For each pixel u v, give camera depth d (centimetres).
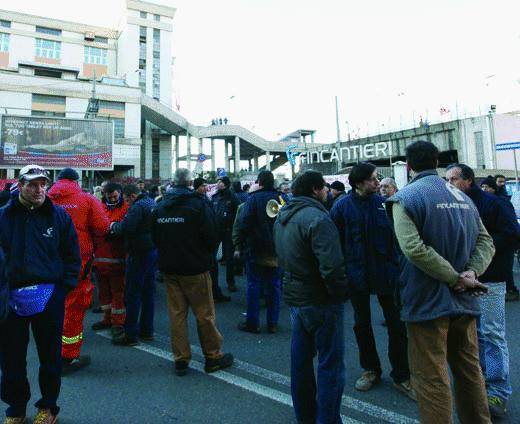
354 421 287
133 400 321
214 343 375
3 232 283
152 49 5919
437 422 217
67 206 391
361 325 345
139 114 4400
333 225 268
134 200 458
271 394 329
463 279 219
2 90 3819
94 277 804
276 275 490
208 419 291
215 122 5366
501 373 296
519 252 877
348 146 3697
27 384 292
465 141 3030
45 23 5456
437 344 223
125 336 450
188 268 364
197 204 371
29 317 286
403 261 241
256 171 5016
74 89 4116
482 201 338
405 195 233
